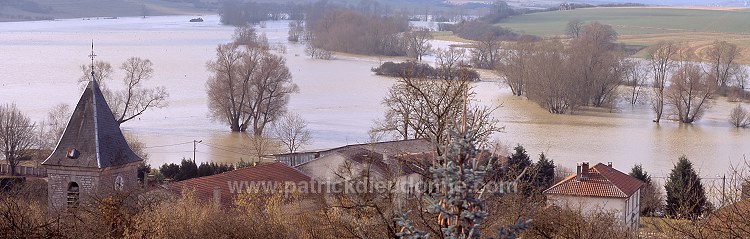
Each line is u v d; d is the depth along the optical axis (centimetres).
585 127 12669
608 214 5012
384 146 6762
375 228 3139
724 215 3300
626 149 10838
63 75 17450
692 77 13500
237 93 11850
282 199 5188
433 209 1820
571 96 14138
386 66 18400
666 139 11781
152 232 4344
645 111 14812
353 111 13312
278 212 4638
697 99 13788
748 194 3400
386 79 17600
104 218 4400
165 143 10875
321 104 14088
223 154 10244
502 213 2944
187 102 14100
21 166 9050
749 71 19850
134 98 12531
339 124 12156
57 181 5956
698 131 12656
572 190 6406
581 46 15712
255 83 11794
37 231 4275
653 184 7969
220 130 11875
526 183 3791
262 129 11656
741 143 11581
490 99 15250
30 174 8819
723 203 3453
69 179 5934
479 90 16488
